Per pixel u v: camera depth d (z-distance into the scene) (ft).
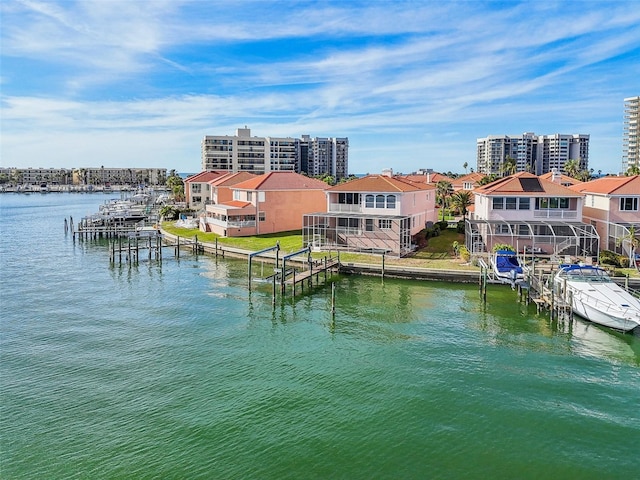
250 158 606.96
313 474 58.59
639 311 101.45
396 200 177.17
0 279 157.89
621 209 161.99
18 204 534.37
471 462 60.80
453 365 88.48
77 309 124.16
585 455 62.08
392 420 70.18
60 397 77.10
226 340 101.76
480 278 135.64
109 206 385.50
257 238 217.77
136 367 88.28
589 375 84.28
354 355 93.35
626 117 649.61
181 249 216.54
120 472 58.90
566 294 114.21
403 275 152.15
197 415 71.56
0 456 61.87
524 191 167.53
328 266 155.02
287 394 77.87
